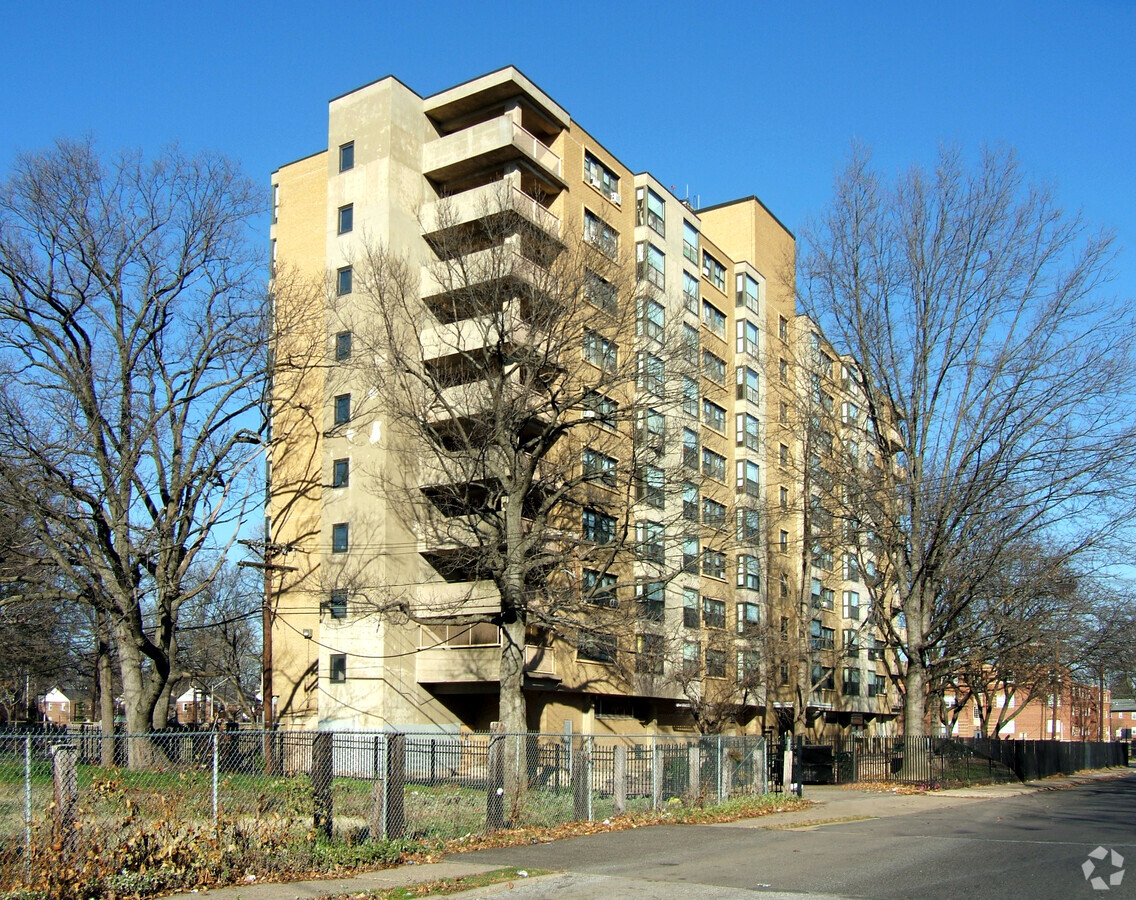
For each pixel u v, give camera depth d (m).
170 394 29.08
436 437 26.09
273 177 41.38
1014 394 30.11
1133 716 127.44
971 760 35.09
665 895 11.76
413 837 15.12
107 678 31.84
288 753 17.62
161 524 27.95
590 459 33.47
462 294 26.52
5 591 29.83
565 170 39.38
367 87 37.72
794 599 48.12
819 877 13.04
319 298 33.16
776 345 45.41
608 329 30.05
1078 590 32.19
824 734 56.06
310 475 36.09
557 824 17.83
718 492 46.78
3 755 12.91
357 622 34.31
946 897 11.48
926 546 32.44
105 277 28.36
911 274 32.78
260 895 11.24
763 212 55.88
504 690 23.27
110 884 10.87
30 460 25.70
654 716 41.97
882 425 33.59
